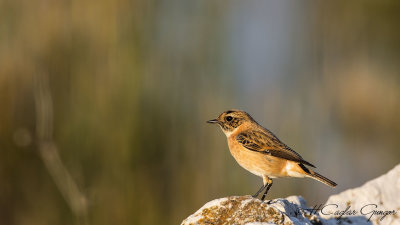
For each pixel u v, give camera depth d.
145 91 13.64
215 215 7.04
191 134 13.86
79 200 12.26
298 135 15.12
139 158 13.39
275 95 15.56
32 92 13.56
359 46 19.91
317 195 15.05
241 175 13.83
